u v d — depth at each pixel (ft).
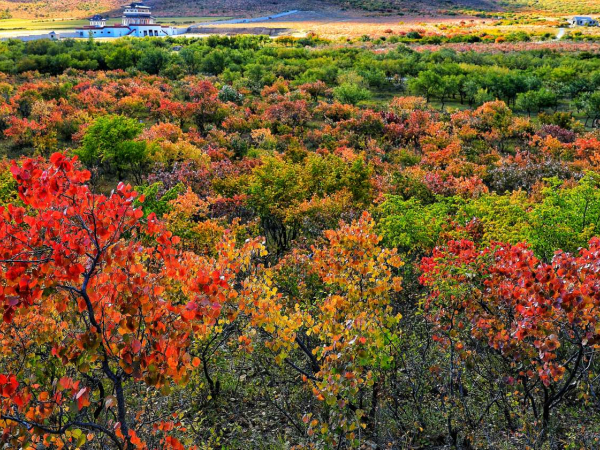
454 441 34.30
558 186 120.57
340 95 242.99
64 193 21.77
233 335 43.91
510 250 34.06
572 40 508.12
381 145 177.47
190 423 38.27
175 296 31.71
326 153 152.97
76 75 296.71
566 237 63.82
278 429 38.65
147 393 36.37
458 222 73.10
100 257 22.36
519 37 525.34
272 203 96.53
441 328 37.42
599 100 213.46
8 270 20.10
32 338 29.19
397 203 76.28
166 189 106.52
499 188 132.67
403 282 54.95
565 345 40.24
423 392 40.40
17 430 21.66
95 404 33.50
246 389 43.04
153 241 56.03
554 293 27.73
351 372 27.61
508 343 33.35
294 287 50.90
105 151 134.31
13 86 247.09
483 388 38.83
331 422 29.73
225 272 31.73
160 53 326.24
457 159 146.20
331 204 89.81
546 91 231.50
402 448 34.12
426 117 194.70
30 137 168.04
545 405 33.09
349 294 35.24
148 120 208.03
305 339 45.85
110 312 22.18
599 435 33.45
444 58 355.97
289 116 202.49
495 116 194.59
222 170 119.75
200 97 225.56
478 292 35.47
